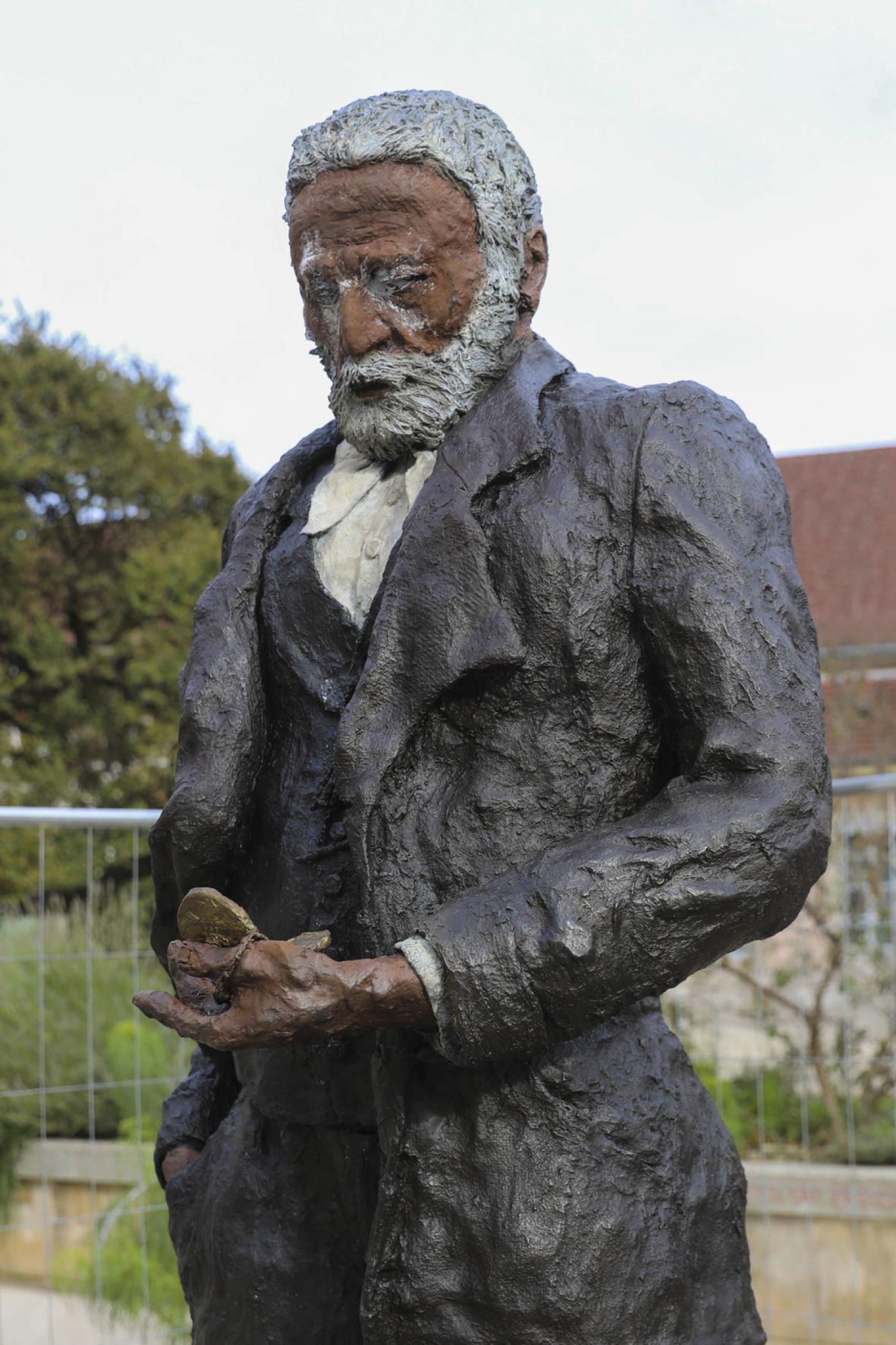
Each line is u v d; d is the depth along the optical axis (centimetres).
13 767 1454
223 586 195
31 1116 546
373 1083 175
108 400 1588
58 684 1476
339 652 189
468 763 176
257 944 158
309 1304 185
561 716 174
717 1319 176
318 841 184
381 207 181
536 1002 155
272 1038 156
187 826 184
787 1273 457
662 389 179
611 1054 176
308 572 192
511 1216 165
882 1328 439
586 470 175
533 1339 164
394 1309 168
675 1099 180
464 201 183
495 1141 168
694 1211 176
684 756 173
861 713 935
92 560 1576
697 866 158
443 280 183
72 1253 489
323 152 183
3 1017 572
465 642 172
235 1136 197
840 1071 589
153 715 1509
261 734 190
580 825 173
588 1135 170
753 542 174
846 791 381
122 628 1518
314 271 186
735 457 178
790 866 162
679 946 158
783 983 618
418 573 175
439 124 182
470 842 173
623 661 174
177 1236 204
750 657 167
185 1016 159
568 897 155
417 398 186
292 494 204
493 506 177
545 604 172
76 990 576
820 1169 468
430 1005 156
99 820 337
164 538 1584
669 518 171
